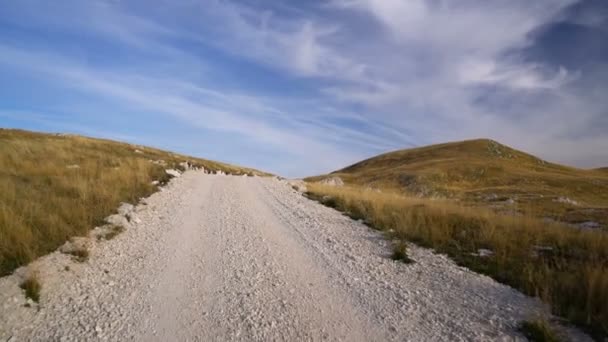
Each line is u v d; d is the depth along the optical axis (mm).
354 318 5164
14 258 6301
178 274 6688
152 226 10023
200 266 7148
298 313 5285
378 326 4941
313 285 6359
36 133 32875
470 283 6488
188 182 19766
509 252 8453
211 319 5066
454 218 11891
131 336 4582
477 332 4758
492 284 6449
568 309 5180
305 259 7801
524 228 10930
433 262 7723
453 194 52781
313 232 10289
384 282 6539
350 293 6035
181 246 8383
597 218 21062
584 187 67625
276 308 5434
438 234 9539
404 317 5199
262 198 16812
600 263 7137
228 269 7031
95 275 6430
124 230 9289
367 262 7668
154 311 5250
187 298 5711
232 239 9172
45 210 8664
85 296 5625
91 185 12273
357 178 98875
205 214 12078
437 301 5730
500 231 10062
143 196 13719
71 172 14227
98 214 9703
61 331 4621
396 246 8477
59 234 7660
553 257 8047
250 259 7656
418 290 6176
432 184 74125
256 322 5004
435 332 4785
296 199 17297
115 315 5090
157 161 26984
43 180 12445
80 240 7848
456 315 5242
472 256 8109
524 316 5168
